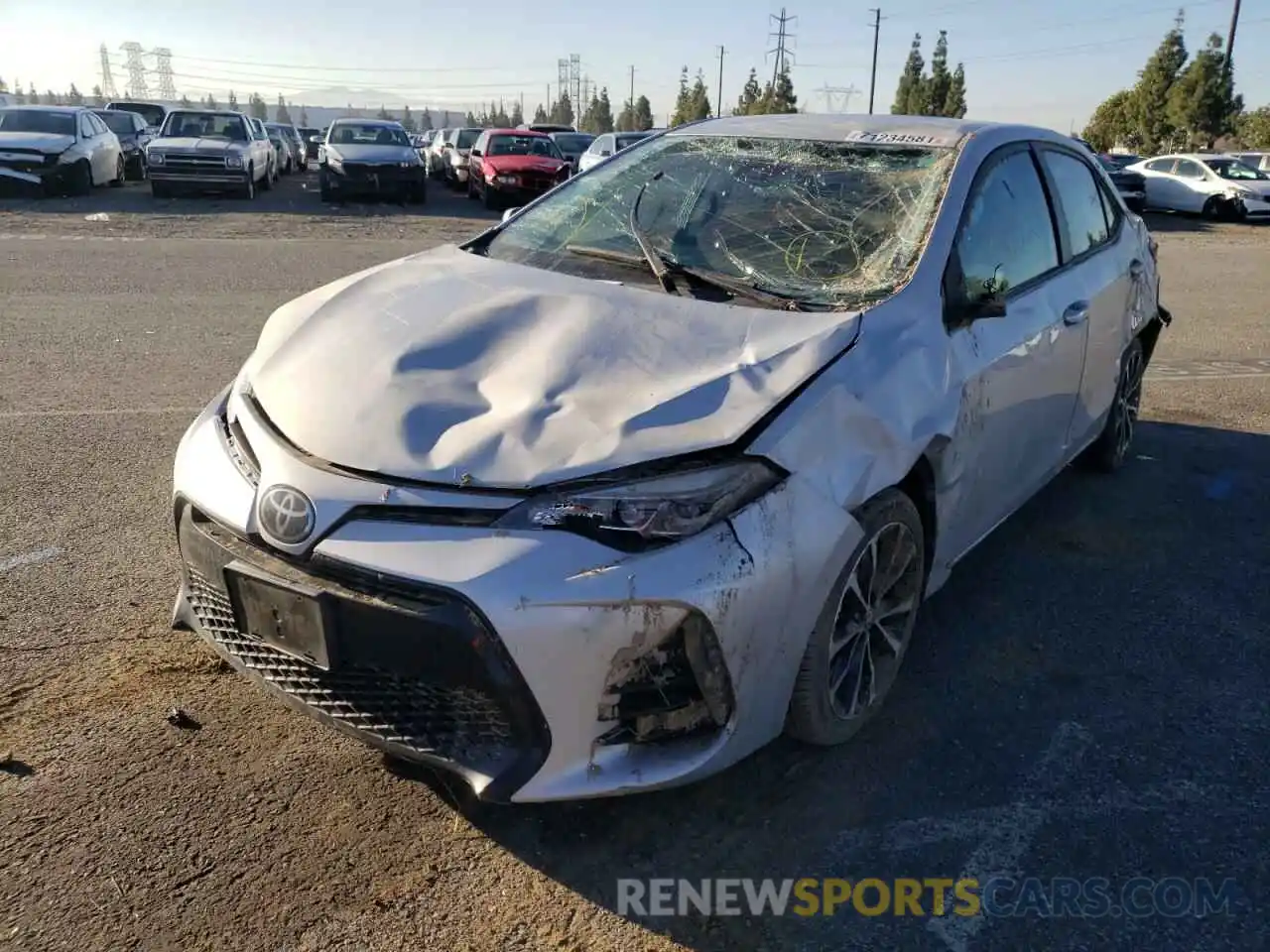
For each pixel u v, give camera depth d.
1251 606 3.99
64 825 2.53
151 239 13.18
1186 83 48.94
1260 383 7.61
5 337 7.26
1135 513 4.89
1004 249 3.68
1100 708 3.26
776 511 2.46
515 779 2.31
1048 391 3.87
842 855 2.59
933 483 3.08
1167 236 20.08
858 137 3.85
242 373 3.07
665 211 3.71
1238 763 3.01
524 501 2.33
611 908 2.38
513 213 4.11
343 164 19.52
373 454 2.45
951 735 3.09
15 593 3.61
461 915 2.34
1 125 19.19
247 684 3.15
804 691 2.70
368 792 2.71
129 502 4.44
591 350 2.75
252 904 2.33
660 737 2.43
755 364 2.69
